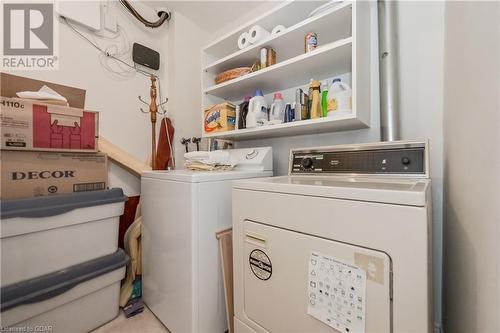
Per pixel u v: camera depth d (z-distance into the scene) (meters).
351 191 0.63
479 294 0.61
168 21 2.08
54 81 1.49
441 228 1.10
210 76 1.84
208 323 1.10
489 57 0.56
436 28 1.13
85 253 1.18
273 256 0.82
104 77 1.72
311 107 1.29
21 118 1.03
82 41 1.61
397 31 1.20
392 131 1.19
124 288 1.48
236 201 0.97
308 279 0.72
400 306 0.55
